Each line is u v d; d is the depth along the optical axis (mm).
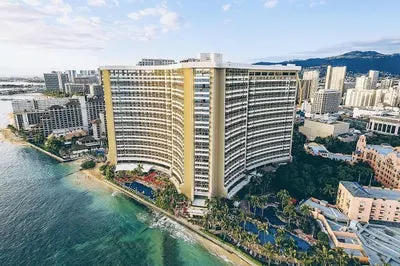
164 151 167125
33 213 135000
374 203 114938
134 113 166875
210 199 125188
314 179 150375
